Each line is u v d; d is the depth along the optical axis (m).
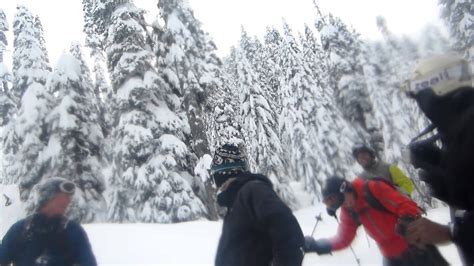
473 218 1.21
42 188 2.94
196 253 8.09
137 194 16.98
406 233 1.58
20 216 17.44
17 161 18.81
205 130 20.19
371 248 4.57
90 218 16.52
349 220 3.15
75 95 18.98
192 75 19.88
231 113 20.45
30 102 18.52
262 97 20.69
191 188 17.50
